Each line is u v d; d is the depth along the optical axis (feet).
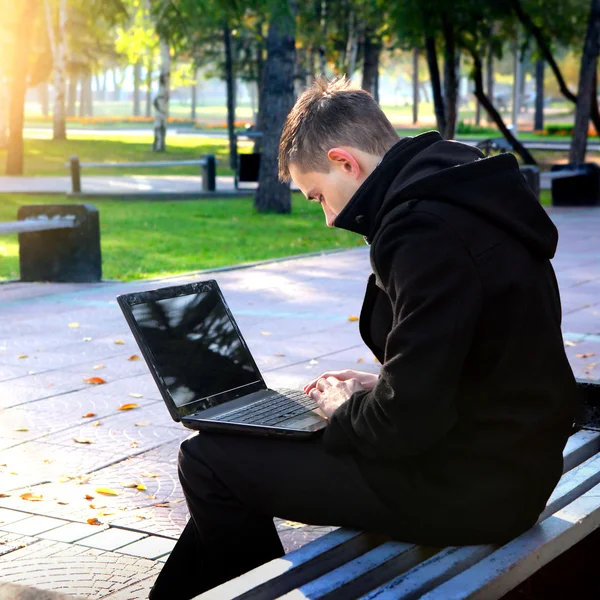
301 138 7.66
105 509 12.85
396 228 6.86
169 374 8.43
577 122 65.62
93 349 23.31
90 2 78.28
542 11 70.74
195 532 8.35
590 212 57.72
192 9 60.18
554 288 7.54
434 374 6.56
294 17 56.75
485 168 6.97
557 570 8.89
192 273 36.06
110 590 10.37
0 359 22.24
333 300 30.04
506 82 401.70
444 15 67.56
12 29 82.53
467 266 6.68
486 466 7.06
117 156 116.26
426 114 326.44
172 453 15.38
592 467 9.04
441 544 7.20
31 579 10.62
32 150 120.67
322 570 7.10
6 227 32.24
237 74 134.00
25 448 15.58
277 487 7.59
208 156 71.36
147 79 147.74
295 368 21.17
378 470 7.22
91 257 34.30
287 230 51.52
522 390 6.98
